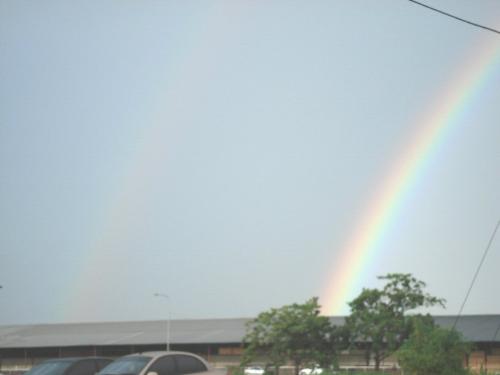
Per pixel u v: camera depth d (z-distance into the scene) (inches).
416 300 2091.5
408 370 1193.4
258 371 2496.3
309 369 2245.3
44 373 963.3
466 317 3449.8
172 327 3951.8
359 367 2496.3
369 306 2138.3
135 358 888.9
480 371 1445.6
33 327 4313.5
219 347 3344.0
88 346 3553.2
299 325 2110.0
